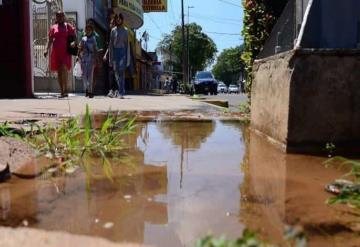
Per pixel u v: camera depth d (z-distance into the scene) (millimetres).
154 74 59500
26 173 3010
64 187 2656
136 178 2916
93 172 3080
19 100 9414
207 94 35531
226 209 2230
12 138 3852
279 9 7312
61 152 3713
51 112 6715
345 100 3803
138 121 6461
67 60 11352
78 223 1999
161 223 2010
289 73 3812
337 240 1823
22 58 11156
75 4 18297
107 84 22469
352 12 4305
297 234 1223
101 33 23125
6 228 1898
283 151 3893
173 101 11469
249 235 1195
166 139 4723
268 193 2533
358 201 2252
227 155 3783
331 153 3756
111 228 1938
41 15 15672
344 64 3791
